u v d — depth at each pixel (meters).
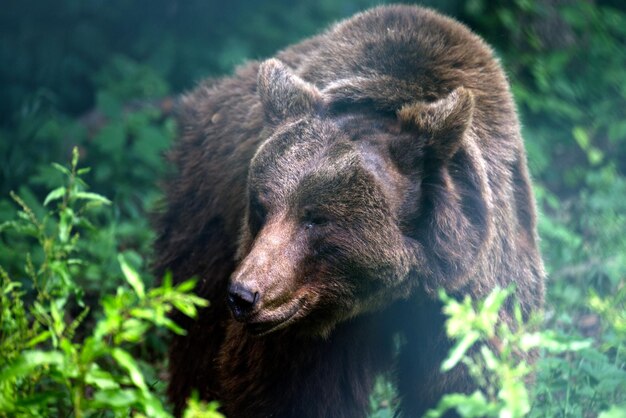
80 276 15.30
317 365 10.50
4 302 8.47
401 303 10.40
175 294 7.25
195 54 23.27
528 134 20.00
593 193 18.69
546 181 19.77
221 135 12.89
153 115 20.48
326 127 9.76
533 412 10.41
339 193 9.33
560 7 21.02
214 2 23.56
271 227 9.35
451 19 11.58
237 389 10.62
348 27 11.65
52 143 19.92
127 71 22.09
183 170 13.71
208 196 12.83
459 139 9.71
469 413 7.32
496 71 11.22
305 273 9.41
